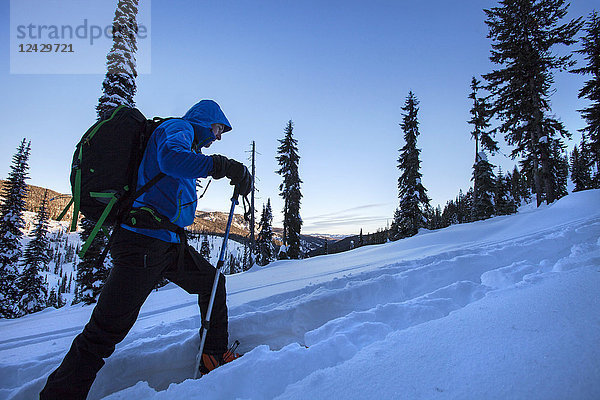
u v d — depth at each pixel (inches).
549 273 91.1
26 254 1059.9
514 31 737.0
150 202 69.4
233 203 88.8
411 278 127.7
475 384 41.4
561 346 44.6
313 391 48.6
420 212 932.6
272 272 284.8
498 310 64.3
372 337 77.1
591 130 929.5
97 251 442.3
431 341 56.6
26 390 71.4
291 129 1125.1
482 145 1057.5
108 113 73.3
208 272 85.6
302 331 103.7
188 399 57.2
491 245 178.9
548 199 699.4
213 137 85.4
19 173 929.5
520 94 744.3
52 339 116.0
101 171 66.7
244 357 68.7
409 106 986.1
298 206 1098.7
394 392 43.9
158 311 154.2
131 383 80.1
